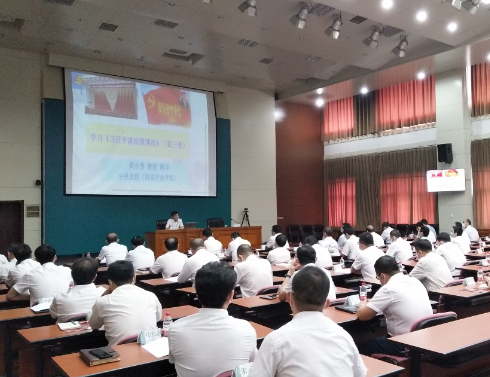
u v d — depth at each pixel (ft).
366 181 47.83
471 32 29.14
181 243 31.76
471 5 24.52
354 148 49.49
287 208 48.70
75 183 33.60
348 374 5.31
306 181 50.57
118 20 27.86
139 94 37.04
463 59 34.50
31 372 10.27
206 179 40.34
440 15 26.23
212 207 40.93
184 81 39.75
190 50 33.63
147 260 21.02
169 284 16.58
